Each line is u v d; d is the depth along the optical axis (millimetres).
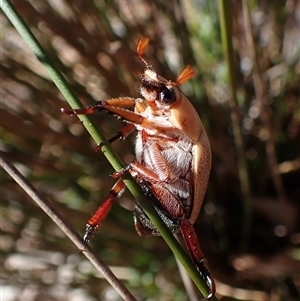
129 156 196
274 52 210
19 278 202
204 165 145
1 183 189
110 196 142
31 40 132
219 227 201
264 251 199
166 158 145
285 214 196
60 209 192
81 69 198
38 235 201
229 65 163
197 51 209
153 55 193
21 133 188
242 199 199
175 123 142
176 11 193
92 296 200
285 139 206
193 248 143
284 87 201
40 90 194
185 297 196
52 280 202
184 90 201
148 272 200
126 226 200
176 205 144
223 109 205
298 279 194
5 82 194
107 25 191
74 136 197
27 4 176
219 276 195
